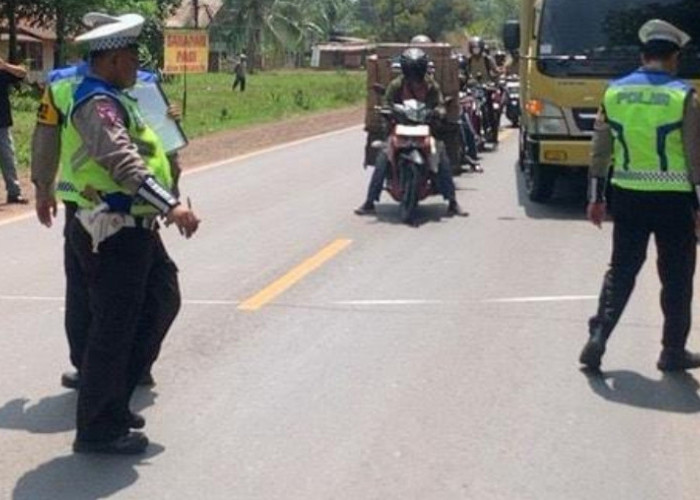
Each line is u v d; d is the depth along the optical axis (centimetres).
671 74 1046
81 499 775
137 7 5722
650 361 1104
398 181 1898
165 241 1692
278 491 791
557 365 1085
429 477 817
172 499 776
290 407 959
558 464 845
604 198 1076
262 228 1827
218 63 12231
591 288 1412
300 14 13100
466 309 1295
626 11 1966
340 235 1766
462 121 2527
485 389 1012
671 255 1052
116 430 854
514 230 1841
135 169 797
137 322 862
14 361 1081
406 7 13850
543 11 2002
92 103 804
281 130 4006
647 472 832
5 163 2041
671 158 1025
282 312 1267
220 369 1057
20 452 858
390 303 1319
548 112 1997
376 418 935
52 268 1497
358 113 5253
